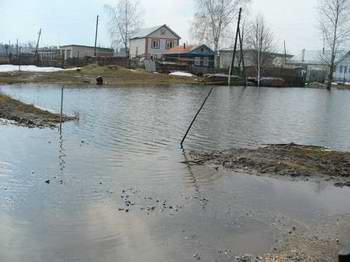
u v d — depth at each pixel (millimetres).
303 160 12836
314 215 8750
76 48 84750
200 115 23656
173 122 20594
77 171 11242
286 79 63469
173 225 7922
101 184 10203
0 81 43594
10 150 13297
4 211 8289
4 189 9586
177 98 33250
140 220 8086
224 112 25641
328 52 77125
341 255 6234
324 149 14867
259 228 7953
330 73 62250
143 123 19906
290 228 8023
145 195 9539
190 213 8547
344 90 59750
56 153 13148
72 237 7289
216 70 64688
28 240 7129
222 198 9547
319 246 7250
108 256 6688
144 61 65688
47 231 7488
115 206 8766
